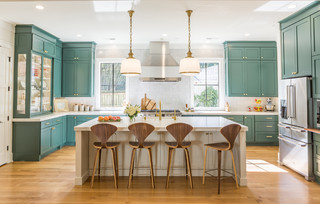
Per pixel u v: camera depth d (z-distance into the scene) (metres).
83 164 3.25
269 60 5.81
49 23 4.27
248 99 6.13
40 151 4.32
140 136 2.96
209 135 3.51
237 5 3.47
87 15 3.86
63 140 5.40
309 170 3.29
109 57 6.17
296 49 3.69
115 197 2.76
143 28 4.62
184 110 5.96
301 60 3.56
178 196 2.79
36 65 4.67
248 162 4.21
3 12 3.69
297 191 2.93
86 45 5.82
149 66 5.17
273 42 5.80
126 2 3.33
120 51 6.15
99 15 3.86
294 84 3.59
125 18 4.02
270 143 5.62
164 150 3.51
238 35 5.23
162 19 4.08
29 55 4.35
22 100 4.36
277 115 5.54
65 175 3.52
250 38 5.52
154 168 3.52
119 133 3.51
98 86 6.24
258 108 5.94
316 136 3.21
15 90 4.32
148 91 6.15
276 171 3.71
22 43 4.34
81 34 5.07
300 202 2.63
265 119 5.55
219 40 5.71
